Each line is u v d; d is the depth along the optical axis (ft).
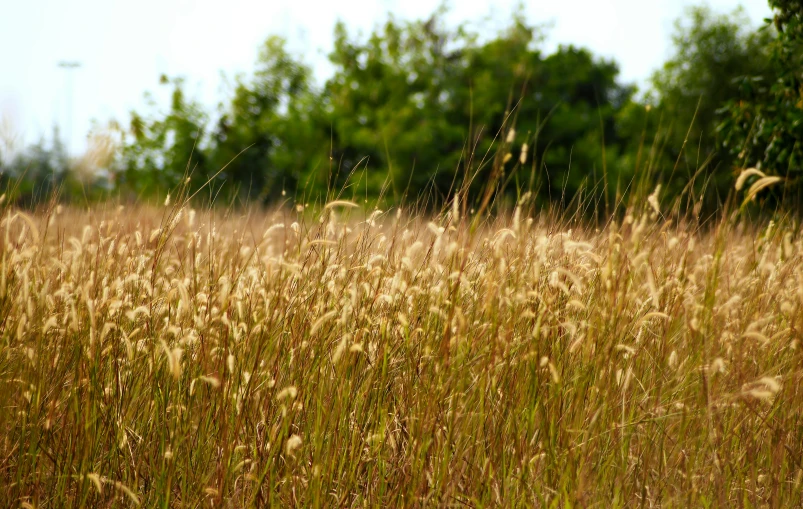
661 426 8.35
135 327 9.41
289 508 8.01
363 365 8.89
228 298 8.52
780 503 7.89
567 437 8.10
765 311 9.21
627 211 8.57
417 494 7.88
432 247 9.21
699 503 7.96
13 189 11.07
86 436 7.91
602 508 7.93
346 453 8.46
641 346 9.12
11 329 8.61
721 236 8.48
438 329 8.96
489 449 8.43
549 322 8.63
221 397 8.09
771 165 21.43
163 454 8.16
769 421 8.46
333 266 9.48
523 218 8.76
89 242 10.90
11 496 8.06
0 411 8.16
